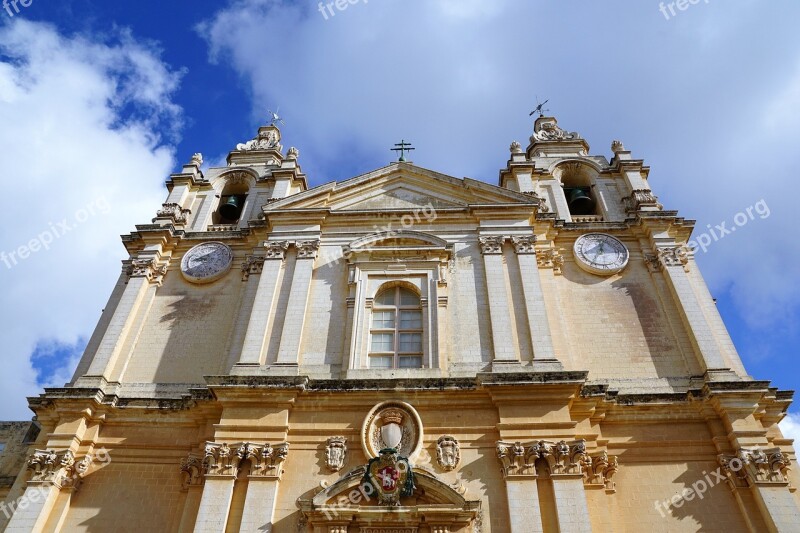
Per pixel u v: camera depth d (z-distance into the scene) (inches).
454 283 826.2
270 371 738.2
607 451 689.6
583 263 872.9
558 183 1011.9
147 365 807.1
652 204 940.0
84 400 733.9
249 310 840.3
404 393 700.0
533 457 638.5
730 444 682.2
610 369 772.6
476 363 743.1
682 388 743.1
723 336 792.9
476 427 678.5
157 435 732.0
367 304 808.9
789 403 707.4
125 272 923.4
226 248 928.3
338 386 704.4
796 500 649.0
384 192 960.9
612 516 647.8
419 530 608.7
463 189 943.7
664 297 832.9
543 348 745.0
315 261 865.5
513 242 858.1
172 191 1042.7
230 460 656.4
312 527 613.6
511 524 600.7
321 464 664.4
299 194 936.9
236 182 1095.6
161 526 665.0
